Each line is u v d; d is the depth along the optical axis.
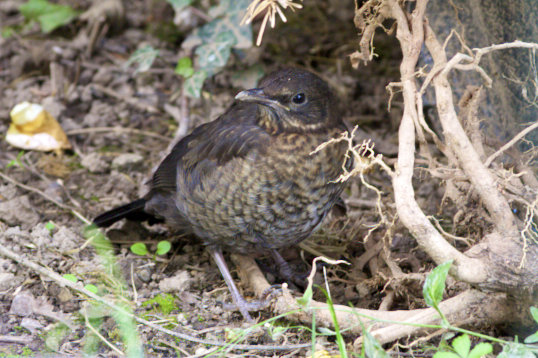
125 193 9.59
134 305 7.00
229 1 10.53
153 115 11.61
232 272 7.93
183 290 7.29
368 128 11.29
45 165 10.05
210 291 7.48
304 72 6.90
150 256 8.03
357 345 5.80
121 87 12.19
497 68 7.79
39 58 12.42
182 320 6.77
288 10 14.63
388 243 6.84
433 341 6.10
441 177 6.06
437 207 8.82
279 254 8.02
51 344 6.12
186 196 7.23
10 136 10.38
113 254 8.02
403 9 6.16
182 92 10.59
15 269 7.23
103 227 8.53
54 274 6.94
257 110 7.05
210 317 6.84
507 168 6.43
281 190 6.63
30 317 6.55
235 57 11.77
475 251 5.45
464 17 8.33
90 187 9.62
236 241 7.20
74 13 13.58
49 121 10.51
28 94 11.64
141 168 10.20
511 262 5.35
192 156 7.16
